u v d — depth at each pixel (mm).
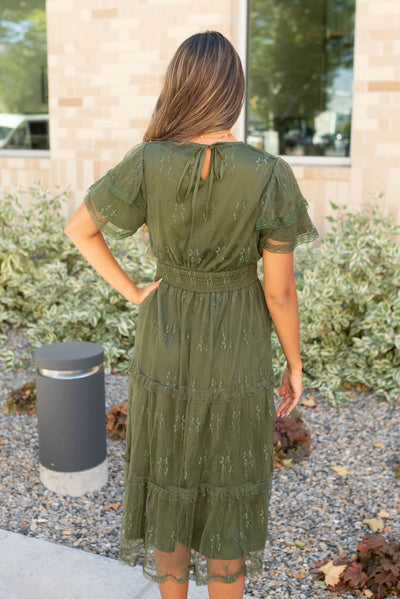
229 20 6012
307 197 5984
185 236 1733
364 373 4332
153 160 1716
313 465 3469
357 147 5742
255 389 1825
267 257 1747
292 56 6316
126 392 4391
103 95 6566
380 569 2520
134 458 1935
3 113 7574
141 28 6293
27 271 5695
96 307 4910
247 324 1809
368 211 5332
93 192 1812
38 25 7234
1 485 3254
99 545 2789
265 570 2615
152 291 1889
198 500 1891
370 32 5516
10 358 4664
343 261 4707
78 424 3111
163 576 1964
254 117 6543
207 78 1691
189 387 1794
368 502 3113
